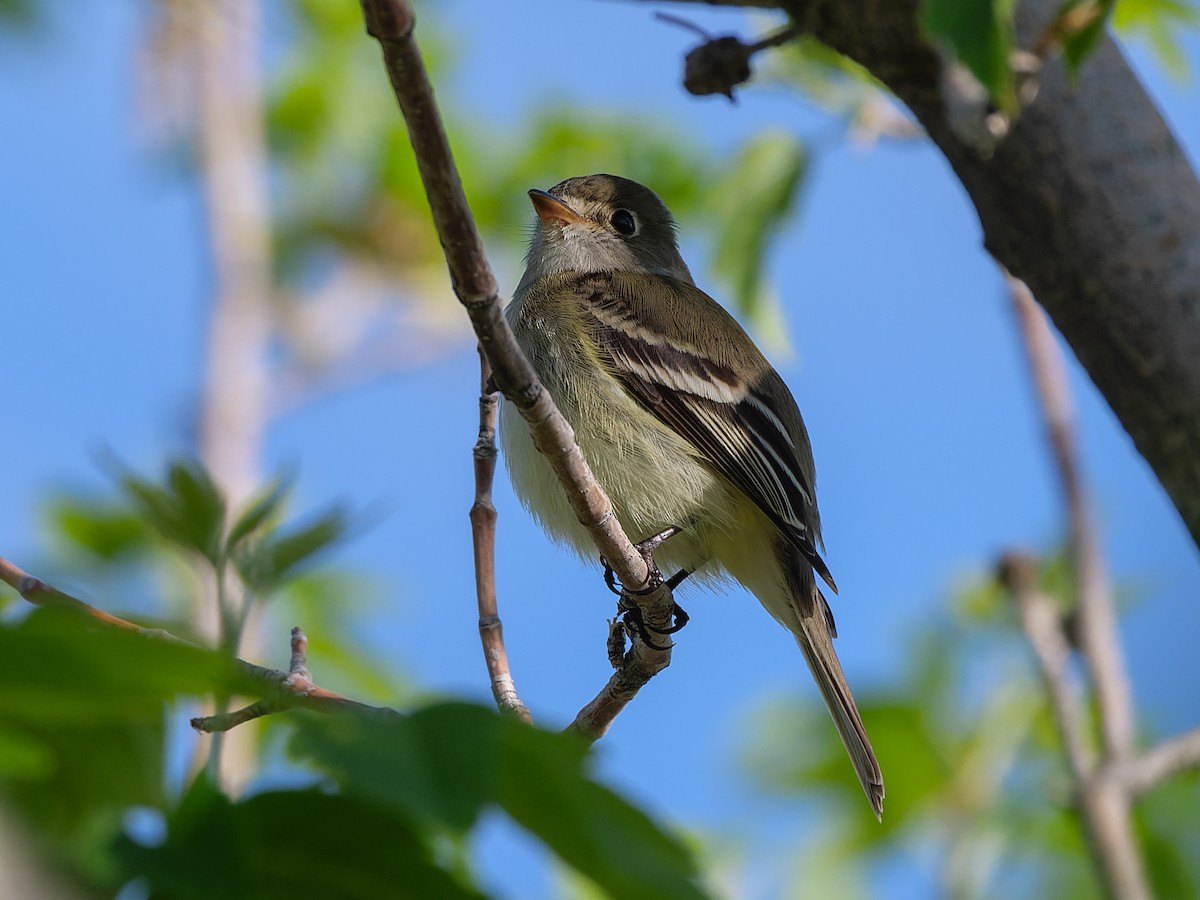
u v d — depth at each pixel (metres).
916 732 11.53
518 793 2.95
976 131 7.02
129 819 2.90
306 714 2.91
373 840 3.08
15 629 2.61
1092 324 6.91
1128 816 7.32
